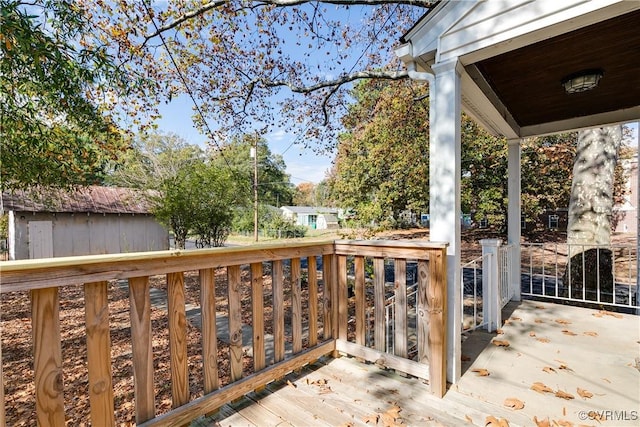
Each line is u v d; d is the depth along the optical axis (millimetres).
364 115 8422
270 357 3027
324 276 2465
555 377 2162
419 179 8719
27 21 3012
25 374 2887
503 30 1891
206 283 1729
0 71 3258
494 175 10320
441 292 1928
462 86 2475
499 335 2969
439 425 1657
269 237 19328
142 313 1470
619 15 1661
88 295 1309
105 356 1356
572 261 4922
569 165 10617
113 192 12867
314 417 1728
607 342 2768
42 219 10680
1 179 4234
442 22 2143
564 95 3059
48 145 4215
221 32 6020
